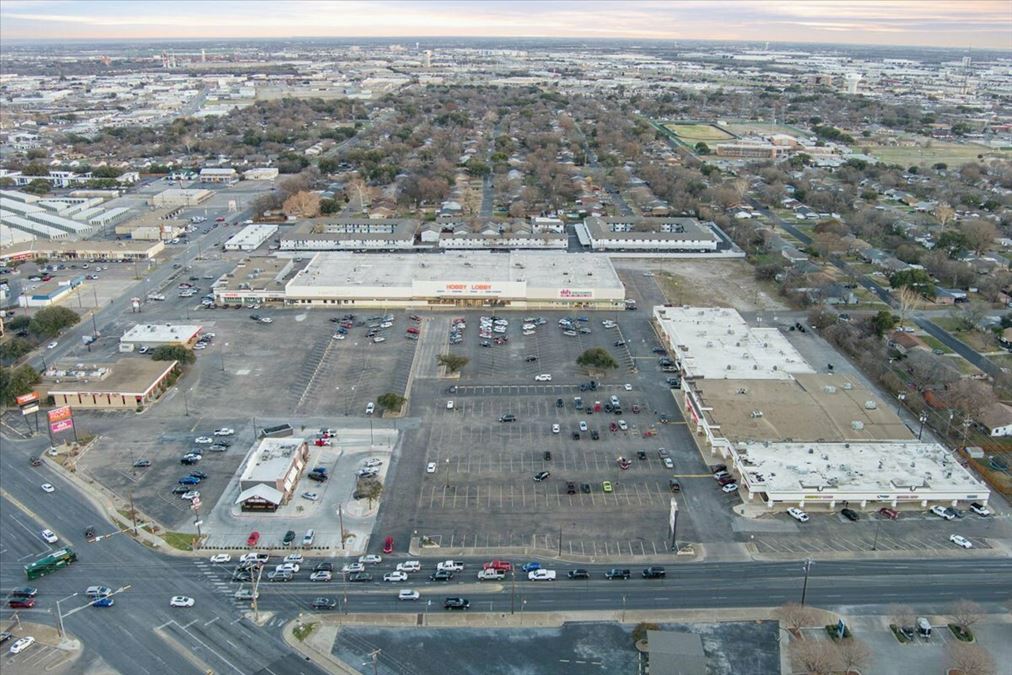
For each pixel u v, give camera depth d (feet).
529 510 442.09
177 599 369.71
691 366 591.78
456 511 440.86
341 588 381.19
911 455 472.85
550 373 617.21
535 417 547.08
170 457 496.64
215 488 463.83
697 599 372.79
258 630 354.33
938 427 531.50
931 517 437.58
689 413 552.41
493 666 332.19
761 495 451.53
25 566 395.75
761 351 624.59
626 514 437.99
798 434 493.77
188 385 595.47
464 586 382.01
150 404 565.53
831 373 599.16
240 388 590.55
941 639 348.59
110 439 518.37
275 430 521.65
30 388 568.41
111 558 403.34
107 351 654.94
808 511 441.27
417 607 368.48
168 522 433.07
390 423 538.06
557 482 469.16
